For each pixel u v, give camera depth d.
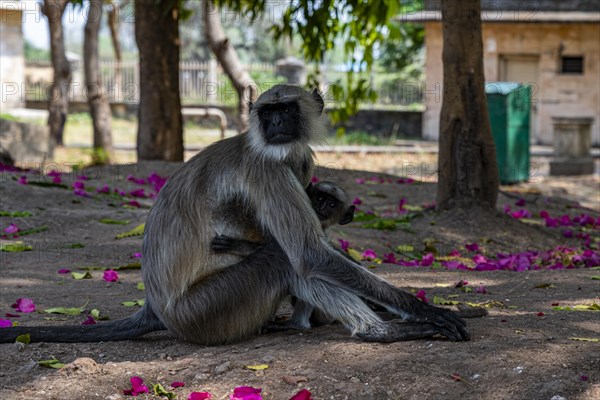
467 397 4.16
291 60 34.34
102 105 20.69
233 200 5.16
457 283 7.07
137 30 14.91
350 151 24.80
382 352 4.76
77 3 16.30
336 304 4.99
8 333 5.39
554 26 28.44
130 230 9.53
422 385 4.32
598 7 28.62
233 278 5.09
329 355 4.79
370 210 11.68
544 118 29.05
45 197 10.52
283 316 6.11
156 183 12.58
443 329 4.87
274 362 4.77
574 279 7.32
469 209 10.12
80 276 7.51
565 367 4.33
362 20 14.77
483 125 10.19
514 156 18.09
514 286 7.09
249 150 5.17
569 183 18.72
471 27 10.06
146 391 4.54
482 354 4.58
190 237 5.09
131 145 26.27
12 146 17.92
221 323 5.12
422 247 9.41
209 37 19.00
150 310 5.45
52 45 23.14
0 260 8.09
